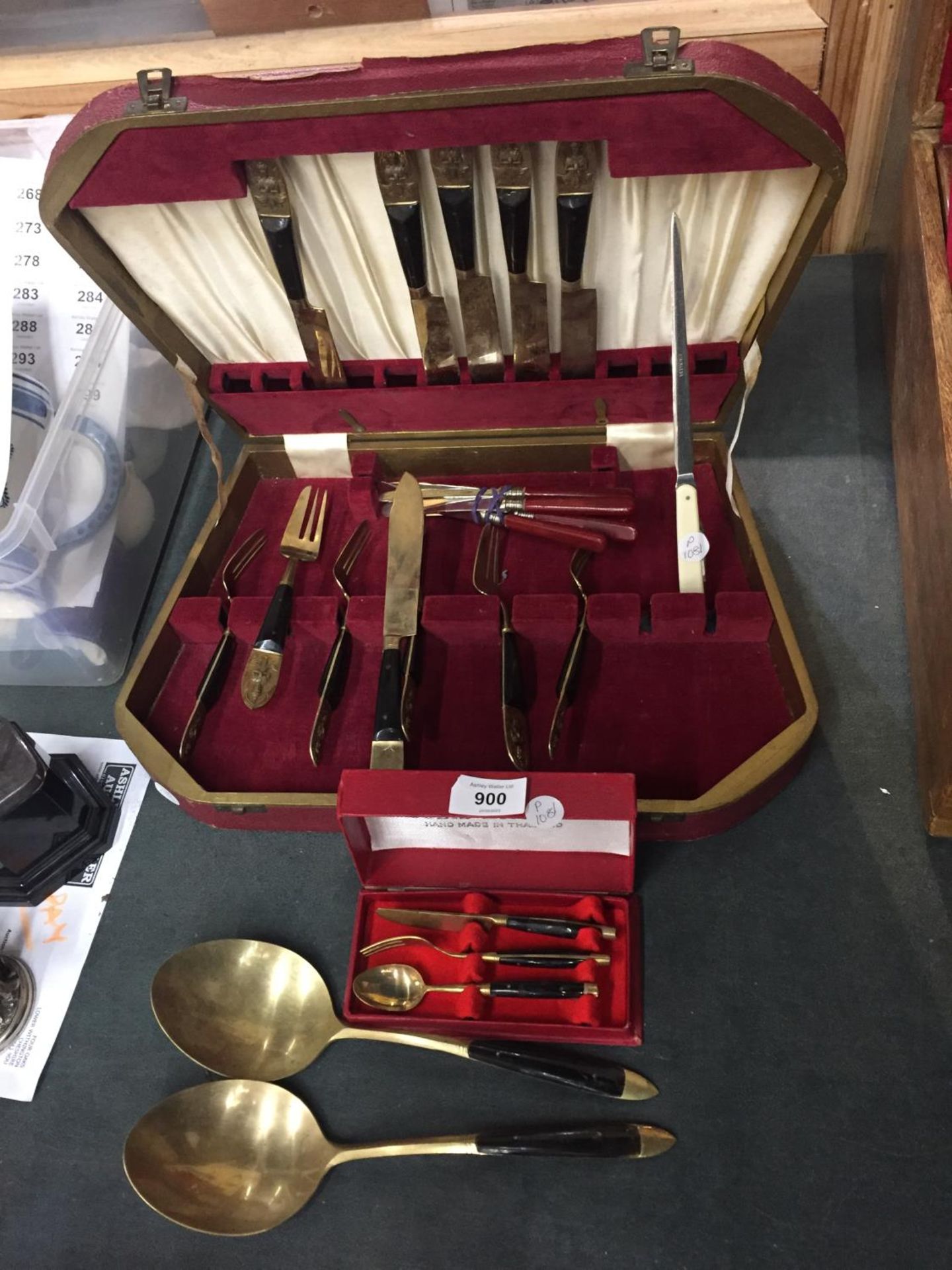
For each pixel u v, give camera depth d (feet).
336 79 1.82
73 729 2.77
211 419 3.40
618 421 2.70
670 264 2.29
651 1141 2.02
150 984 2.35
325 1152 2.06
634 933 2.23
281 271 2.24
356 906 2.40
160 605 2.98
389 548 2.66
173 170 1.97
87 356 2.65
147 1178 2.01
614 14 2.73
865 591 2.73
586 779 2.00
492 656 2.60
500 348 2.48
